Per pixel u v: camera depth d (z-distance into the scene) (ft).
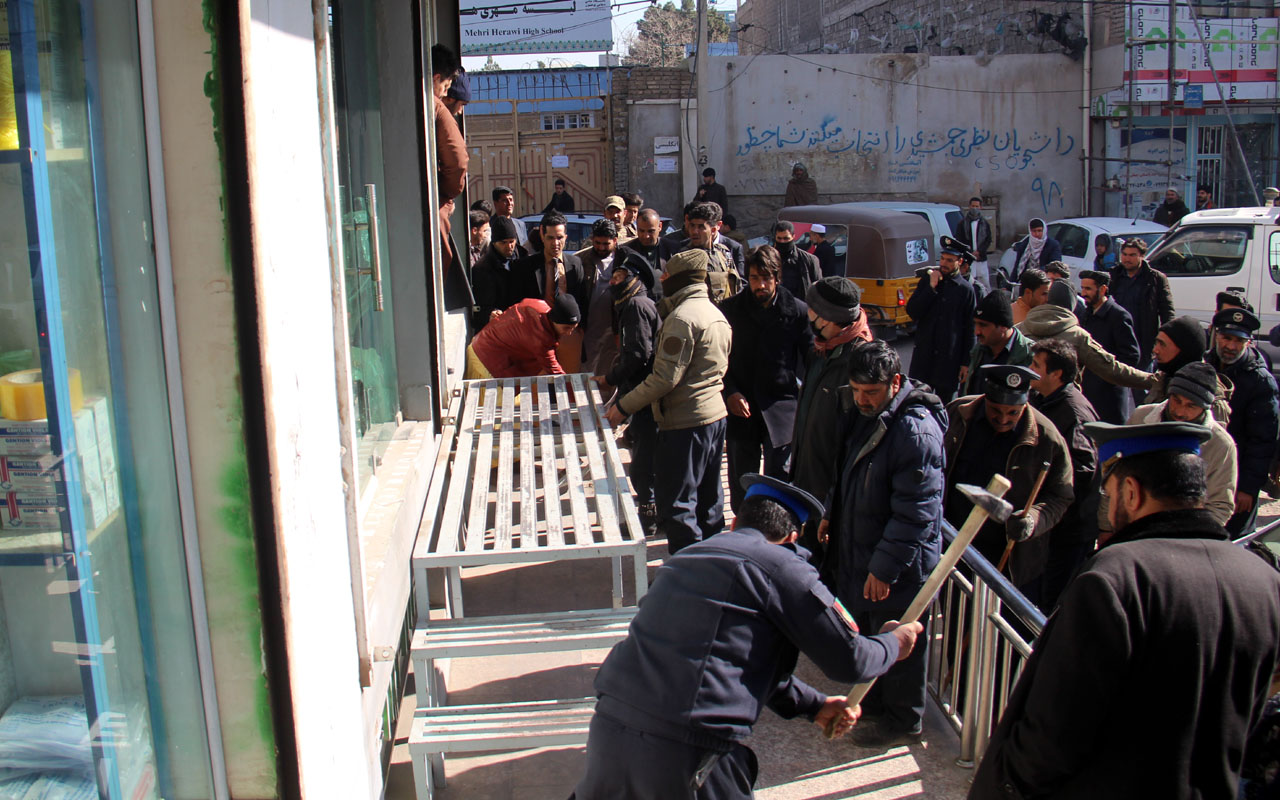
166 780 6.85
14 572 5.98
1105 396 21.97
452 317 20.66
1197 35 68.59
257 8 6.66
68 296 5.96
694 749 7.98
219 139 6.20
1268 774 7.60
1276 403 18.25
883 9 93.09
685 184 71.05
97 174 6.08
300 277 7.41
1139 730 6.70
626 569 17.79
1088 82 70.49
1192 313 36.40
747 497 9.18
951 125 71.15
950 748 13.00
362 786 8.78
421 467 14.52
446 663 13.91
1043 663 6.98
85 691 6.12
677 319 15.92
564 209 65.36
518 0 72.54
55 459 5.92
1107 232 48.24
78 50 5.95
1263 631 6.80
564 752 12.50
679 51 178.60
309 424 7.54
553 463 14.85
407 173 16.19
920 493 12.13
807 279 29.09
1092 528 14.99
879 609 12.56
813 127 70.74
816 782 12.28
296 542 7.18
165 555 6.59
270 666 6.77
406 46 15.92
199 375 6.43
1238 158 72.18
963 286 25.50
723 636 8.16
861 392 12.49
